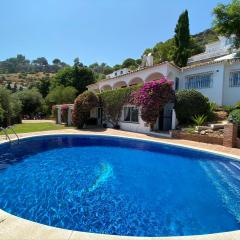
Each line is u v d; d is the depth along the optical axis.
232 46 19.56
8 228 3.28
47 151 12.75
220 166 9.82
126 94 20.72
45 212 5.07
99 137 16.77
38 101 46.94
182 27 30.31
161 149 13.42
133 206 5.57
